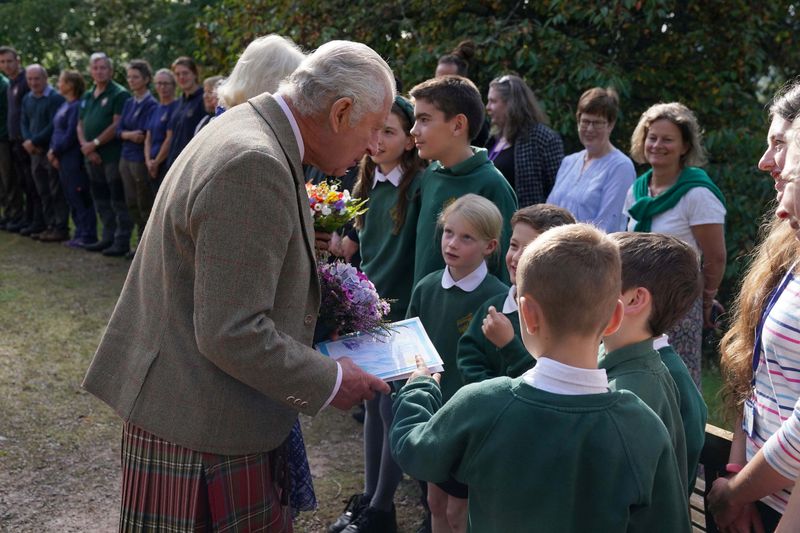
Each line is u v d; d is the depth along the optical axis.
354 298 2.24
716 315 3.92
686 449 1.82
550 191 4.56
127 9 14.04
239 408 1.88
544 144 4.47
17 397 4.34
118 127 7.53
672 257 1.79
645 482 1.51
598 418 1.52
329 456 3.85
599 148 4.18
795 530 1.40
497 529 1.57
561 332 1.55
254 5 7.59
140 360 1.92
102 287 6.63
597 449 1.51
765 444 1.65
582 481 1.52
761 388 1.79
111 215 7.86
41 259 7.52
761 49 6.62
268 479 2.01
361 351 2.21
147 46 14.04
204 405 1.86
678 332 3.53
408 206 3.32
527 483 1.53
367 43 7.28
